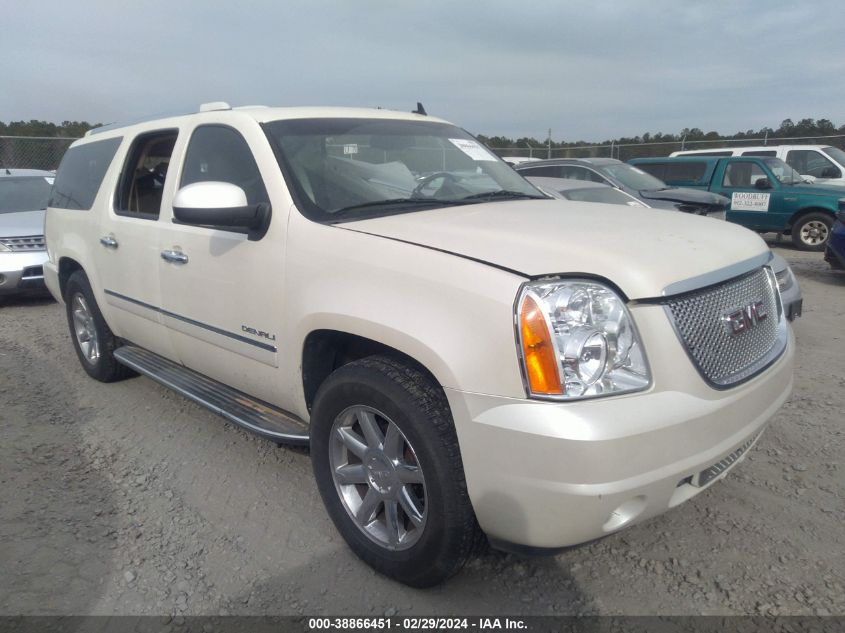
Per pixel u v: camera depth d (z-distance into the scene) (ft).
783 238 45.62
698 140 82.12
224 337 11.41
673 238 8.96
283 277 10.00
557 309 7.44
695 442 7.75
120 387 16.93
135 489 11.86
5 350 20.59
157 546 10.15
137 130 14.64
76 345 17.66
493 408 7.47
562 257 7.94
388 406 8.44
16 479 12.23
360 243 9.16
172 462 12.86
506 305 7.48
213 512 11.09
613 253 8.05
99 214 15.07
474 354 7.59
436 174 12.34
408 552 8.73
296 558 9.84
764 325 9.32
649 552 9.81
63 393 16.62
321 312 9.21
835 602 8.68
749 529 10.27
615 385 7.50
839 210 29.25
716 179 42.01
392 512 9.00
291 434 10.49
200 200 9.92
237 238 10.83
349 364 9.11
